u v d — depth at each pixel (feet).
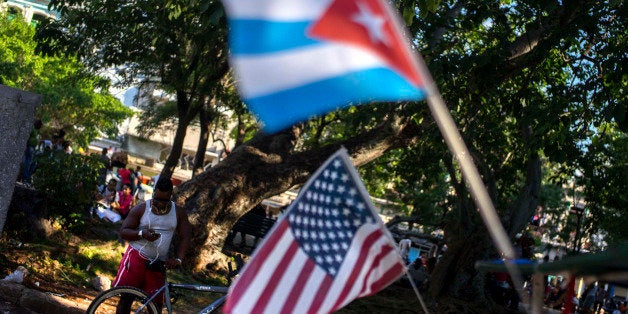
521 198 69.56
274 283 11.33
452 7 50.19
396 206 141.79
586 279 9.07
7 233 38.58
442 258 65.46
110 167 78.84
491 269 10.02
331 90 8.67
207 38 52.90
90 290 35.60
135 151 217.15
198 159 88.38
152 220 25.99
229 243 69.51
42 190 41.37
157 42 62.80
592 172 62.49
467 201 70.54
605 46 44.06
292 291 11.36
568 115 45.29
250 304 11.17
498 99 52.65
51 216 41.91
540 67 52.85
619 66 42.34
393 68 8.80
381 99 8.91
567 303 10.41
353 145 50.44
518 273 9.39
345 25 8.69
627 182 66.18
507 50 44.42
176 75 72.23
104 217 53.93
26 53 138.51
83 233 44.88
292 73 8.53
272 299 11.28
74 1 61.93
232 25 8.36
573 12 43.52
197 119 129.08
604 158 67.62
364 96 8.76
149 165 189.06
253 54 8.43
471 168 9.05
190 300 38.52
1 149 30.63
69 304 31.04
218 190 49.06
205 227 48.16
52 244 39.73
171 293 26.43
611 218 91.71
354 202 11.78
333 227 11.70
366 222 11.75
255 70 8.44
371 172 102.58
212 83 72.33
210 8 35.60
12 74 131.64
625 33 46.24
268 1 8.44
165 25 59.36
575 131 46.39
